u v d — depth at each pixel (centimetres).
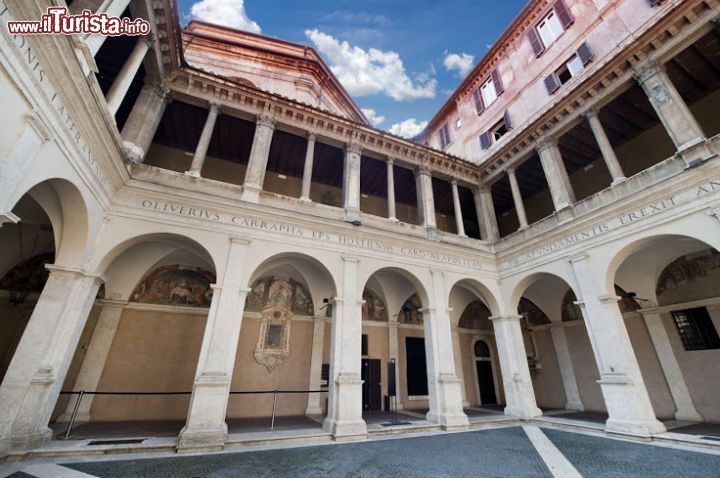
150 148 1547
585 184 1769
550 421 1258
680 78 1312
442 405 1209
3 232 1112
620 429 1012
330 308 1602
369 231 1321
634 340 1463
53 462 686
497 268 1636
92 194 855
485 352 2022
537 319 1905
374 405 1595
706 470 689
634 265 1391
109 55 1157
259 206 1149
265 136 1312
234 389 1330
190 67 1241
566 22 1752
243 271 1055
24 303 1176
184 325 1333
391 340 1717
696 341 1299
